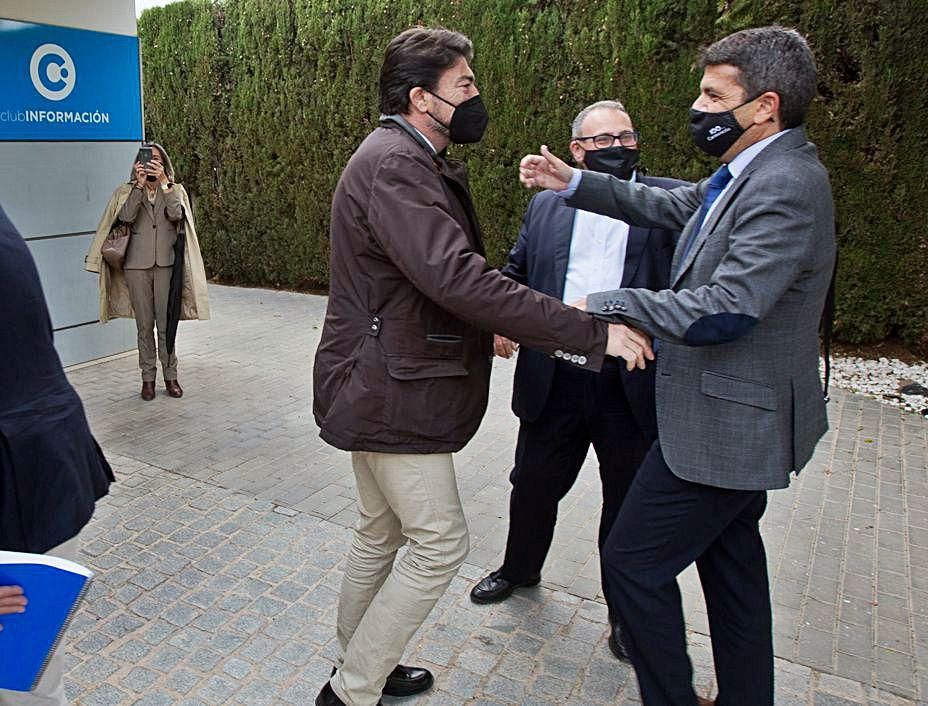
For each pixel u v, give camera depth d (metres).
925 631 2.89
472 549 3.45
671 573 2.01
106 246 5.11
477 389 2.17
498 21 7.34
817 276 1.84
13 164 5.46
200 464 4.33
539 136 7.32
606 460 2.65
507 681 2.57
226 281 10.75
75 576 1.47
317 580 3.16
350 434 2.04
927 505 3.96
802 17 5.77
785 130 1.86
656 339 2.04
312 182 9.28
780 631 2.88
